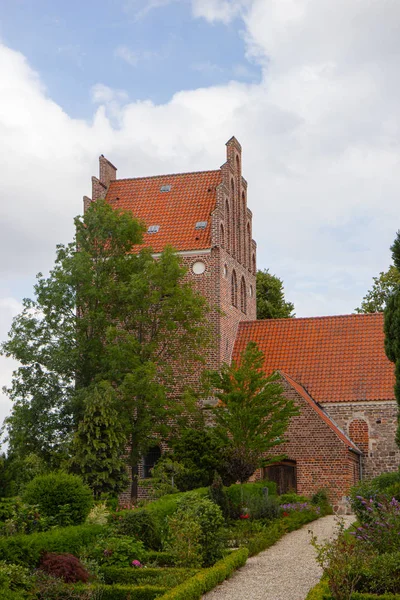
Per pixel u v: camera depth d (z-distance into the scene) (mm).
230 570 25047
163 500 32500
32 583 20219
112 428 38469
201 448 41062
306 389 49406
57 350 44281
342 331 52562
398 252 35625
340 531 25031
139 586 21922
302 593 22438
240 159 56500
